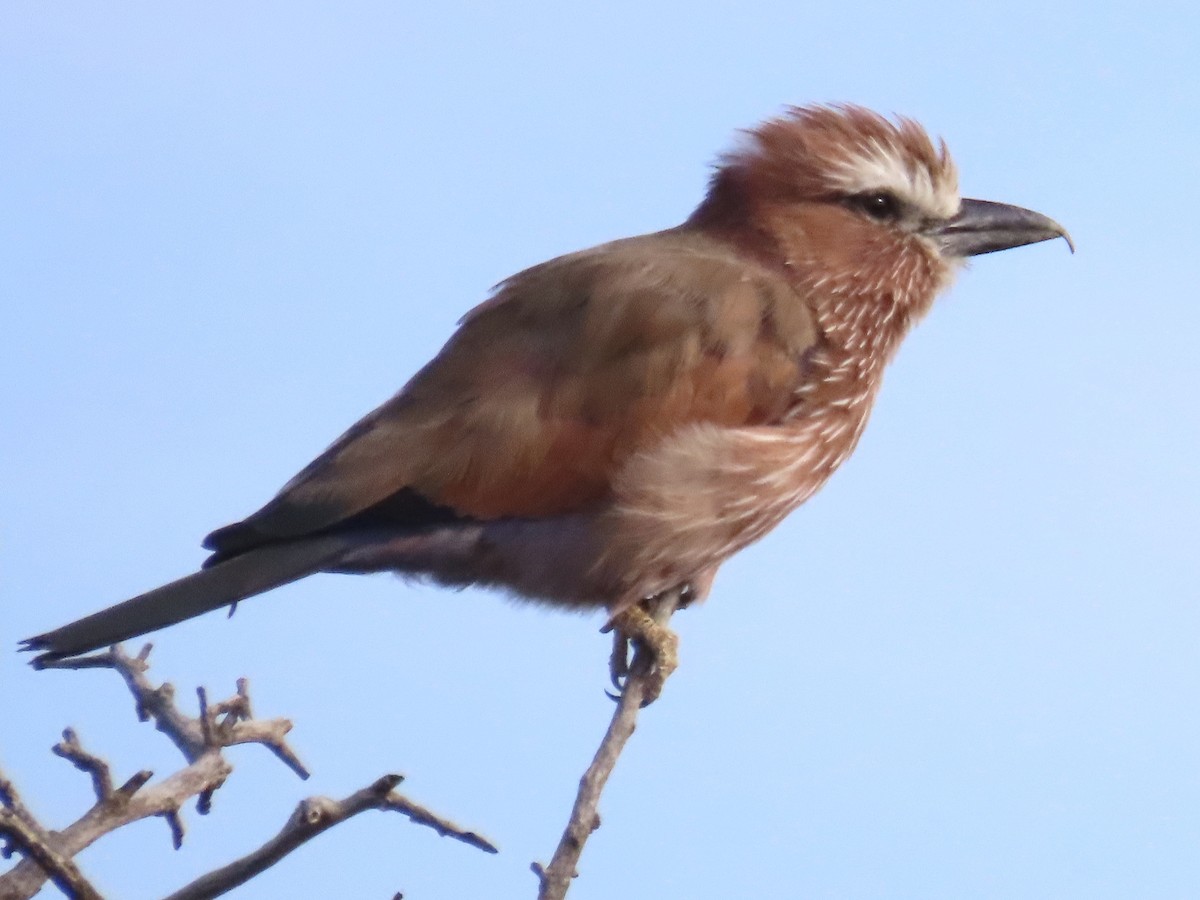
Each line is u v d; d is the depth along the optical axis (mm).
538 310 11469
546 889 7734
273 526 10906
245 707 8422
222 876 7109
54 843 6996
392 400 11469
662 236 12602
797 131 12578
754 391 11648
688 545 11562
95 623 9969
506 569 11406
